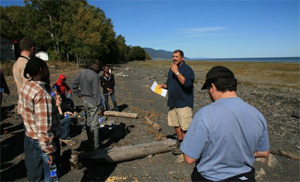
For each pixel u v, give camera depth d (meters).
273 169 4.12
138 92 13.49
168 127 6.54
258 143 1.74
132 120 6.87
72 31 33.03
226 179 1.63
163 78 24.52
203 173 1.70
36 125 2.35
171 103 4.18
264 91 16.88
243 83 22.14
